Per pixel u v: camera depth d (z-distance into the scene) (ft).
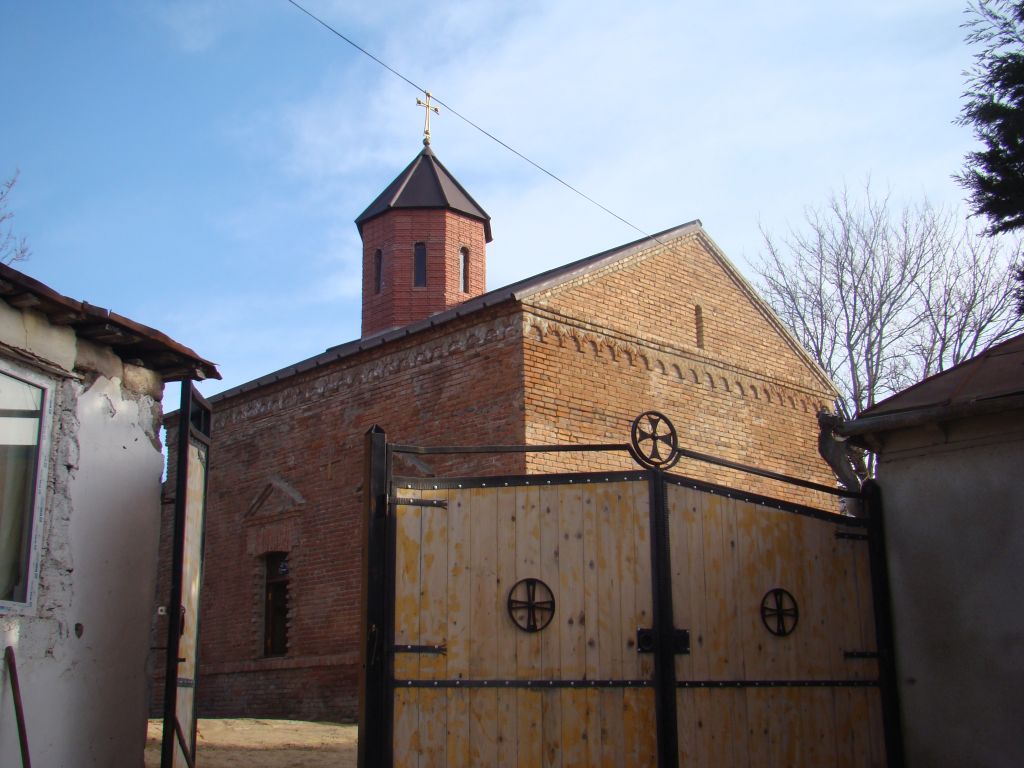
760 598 26.63
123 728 27.40
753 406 61.05
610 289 54.65
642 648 24.35
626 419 53.06
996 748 25.93
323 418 60.49
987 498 26.99
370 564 23.53
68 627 25.63
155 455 29.91
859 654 27.81
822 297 91.56
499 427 49.47
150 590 29.09
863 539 28.94
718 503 26.55
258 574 62.44
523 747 23.48
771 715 25.90
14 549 24.54
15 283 23.66
